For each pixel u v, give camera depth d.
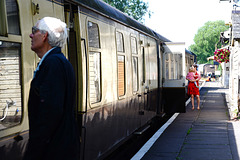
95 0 5.28
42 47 2.58
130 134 6.94
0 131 2.76
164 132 8.88
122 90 6.34
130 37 7.06
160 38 10.80
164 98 11.09
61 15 4.00
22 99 3.09
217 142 7.52
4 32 2.87
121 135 6.26
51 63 2.41
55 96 2.34
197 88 13.94
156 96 9.91
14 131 2.95
